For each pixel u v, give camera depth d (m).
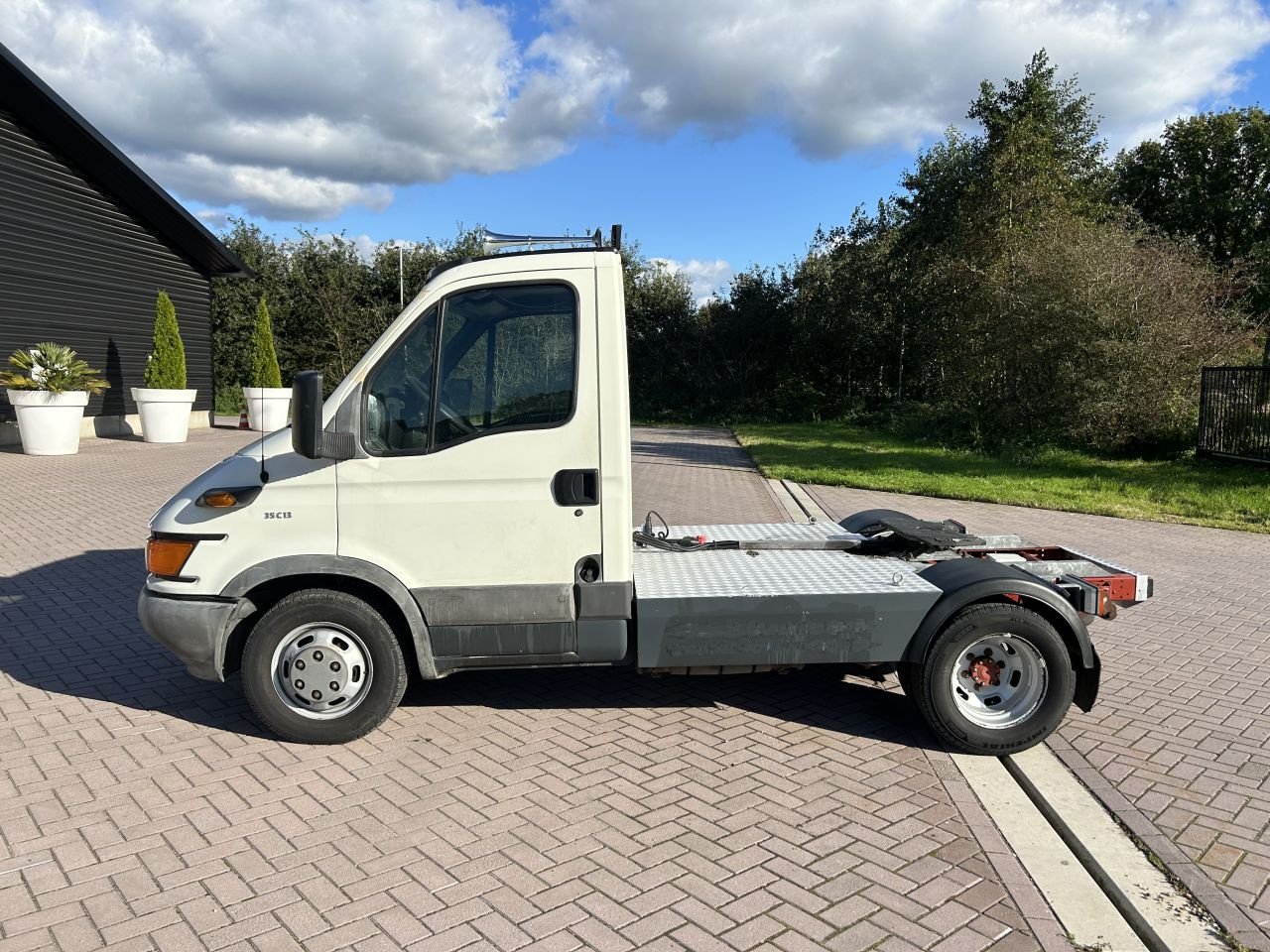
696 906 3.17
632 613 4.46
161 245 21.30
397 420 4.33
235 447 18.27
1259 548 10.00
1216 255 38.62
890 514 6.21
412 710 5.01
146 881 3.29
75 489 12.56
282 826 3.70
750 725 4.86
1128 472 15.41
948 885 3.33
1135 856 3.54
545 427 4.32
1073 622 4.43
